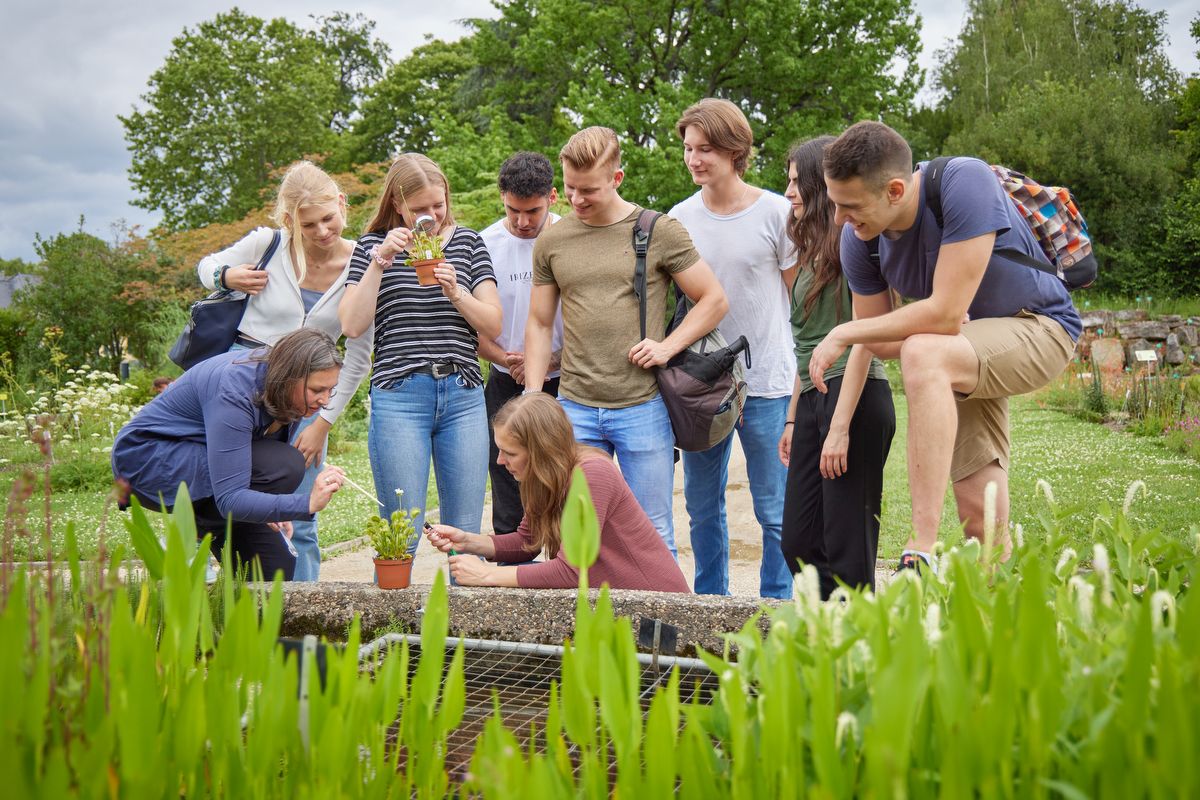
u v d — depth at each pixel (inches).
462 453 159.9
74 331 935.7
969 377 111.2
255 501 131.4
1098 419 522.3
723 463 176.1
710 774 44.7
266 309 166.6
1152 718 42.9
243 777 49.1
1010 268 116.4
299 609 121.8
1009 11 1563.7
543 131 1098.1
